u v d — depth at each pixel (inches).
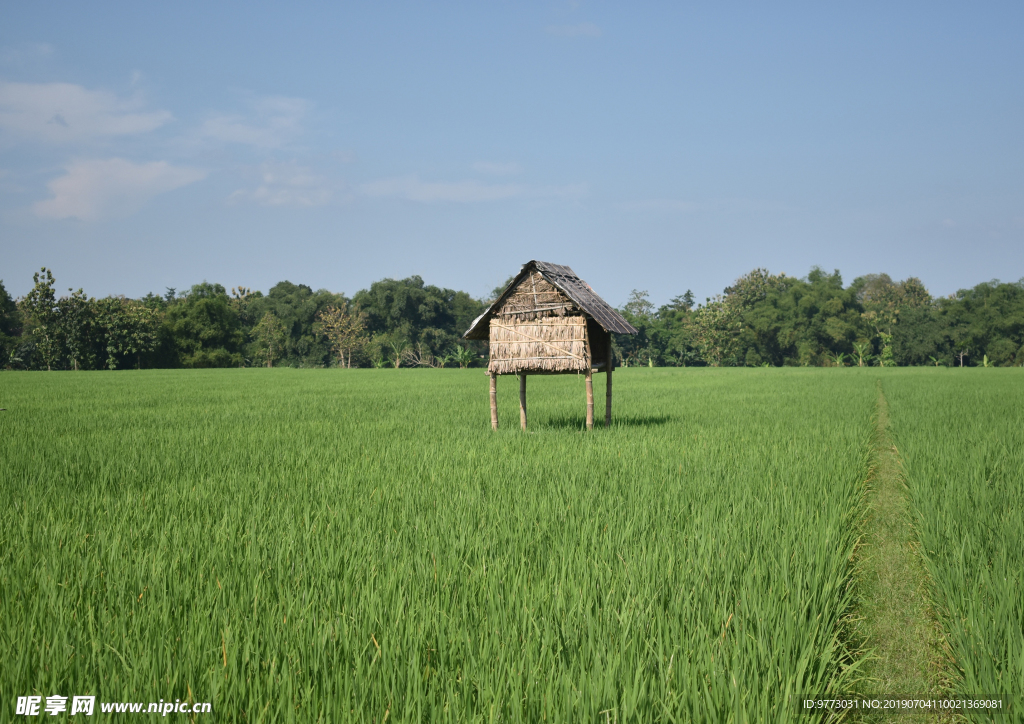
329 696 127.5
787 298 4128.9
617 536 236.5
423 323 4042.8
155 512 272.7
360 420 650.8
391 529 245.8
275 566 204.7
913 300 4685.0
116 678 133.6
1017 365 3698.3
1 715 123.9
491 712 122.3
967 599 183.3
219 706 126.2
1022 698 136.7
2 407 800.9
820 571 198.5
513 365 556.7
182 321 3373.5
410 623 158.6
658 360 4247.0
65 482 338.0
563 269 581.3
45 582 186.1
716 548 221.3
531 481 336.5
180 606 173.3
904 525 300.2
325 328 3885.3
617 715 126.2
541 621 164.2
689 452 421.1
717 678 138.6
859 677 163.9
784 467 368.2
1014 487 311.9
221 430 565.0
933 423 582.2
